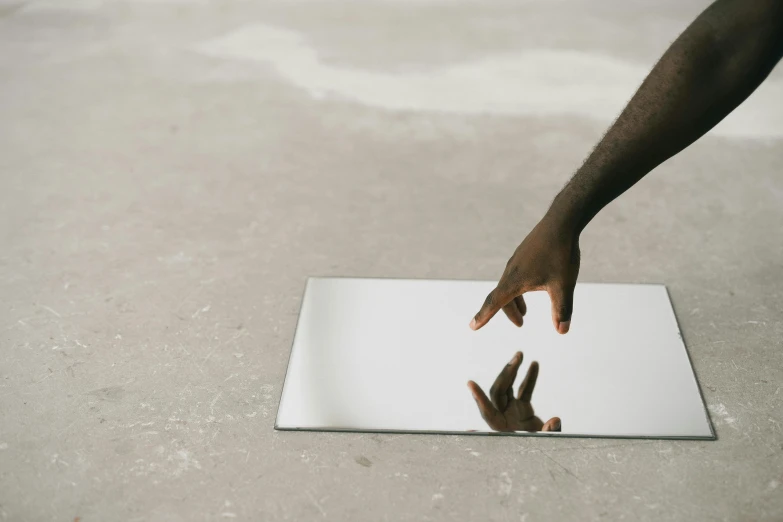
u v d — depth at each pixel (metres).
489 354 1.34
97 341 1.36
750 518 1.05
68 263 1.56
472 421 1.21
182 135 2.01
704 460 1.14
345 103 2.15
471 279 1.51
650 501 1.08
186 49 2.46
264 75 2.30
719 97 0.94
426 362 1.32
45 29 2.59
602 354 1.33
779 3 0.88
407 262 1.56
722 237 1.61
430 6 2.71
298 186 1.80
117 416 1.22
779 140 1.95
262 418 1.21
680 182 1.79
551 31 2.54
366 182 1.81
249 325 1.40
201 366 1.31
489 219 1.68
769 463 1.13
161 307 1.44
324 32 2.55
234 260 1.56
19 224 1.67
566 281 1.10
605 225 1.65
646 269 1.53
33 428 1.20
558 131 2.02
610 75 2.28
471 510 1.07
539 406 1.23
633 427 1.20
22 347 1.35
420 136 2.00
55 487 1.11
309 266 1.54
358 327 1.39
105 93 2.22
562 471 1.12
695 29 0.94
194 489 1.10
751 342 1.34
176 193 1.78
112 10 2.71
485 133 2.01
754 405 1.23
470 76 2.28
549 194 1.77
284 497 1.09
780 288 1.46
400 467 1.13
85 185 1.81
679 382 1.27
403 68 2.33
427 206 1.73
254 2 2.75
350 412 1.22
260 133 2.02
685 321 1.40
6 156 1.93
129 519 1.07
